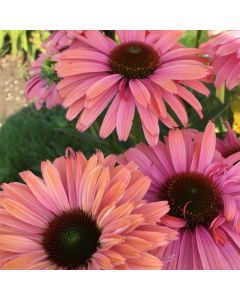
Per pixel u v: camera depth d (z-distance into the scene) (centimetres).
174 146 19
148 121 19
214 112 26
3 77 53
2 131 43
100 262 14
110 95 20
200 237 16
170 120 20
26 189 17
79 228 16
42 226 16
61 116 43
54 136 41
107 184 16
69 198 17
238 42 22
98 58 22
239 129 27
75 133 27
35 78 33
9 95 50
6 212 16
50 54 30
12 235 16
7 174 36
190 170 19
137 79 21
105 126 20
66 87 21
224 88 29
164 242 14
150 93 20
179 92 20
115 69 21
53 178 17
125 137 19
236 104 27
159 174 19
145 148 19
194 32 44
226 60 22
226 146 21
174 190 18
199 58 22
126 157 19
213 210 17
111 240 14
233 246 16
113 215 15
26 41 52
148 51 22
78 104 20
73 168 17
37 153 39
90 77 21
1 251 16
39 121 43
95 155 17
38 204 17
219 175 18
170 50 23
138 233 15
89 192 16
